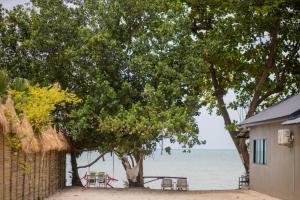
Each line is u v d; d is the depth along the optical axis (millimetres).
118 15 27266
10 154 15195
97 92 26062
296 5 30531
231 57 31062
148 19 27719
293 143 19531
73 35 27312
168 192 24953
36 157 18922
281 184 20953
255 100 31953
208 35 30625
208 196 22703
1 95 15164
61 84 27453
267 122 21625
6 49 27719
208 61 31094
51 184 22766
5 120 13875
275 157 21844
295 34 31672
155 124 24469
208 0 30766
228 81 32938
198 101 26125
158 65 25672
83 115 25859
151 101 25109
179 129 24734
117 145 27703
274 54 31734
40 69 27250
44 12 27219
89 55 26484
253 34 31406
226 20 30797
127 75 27125
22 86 18031
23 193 16984
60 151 25812
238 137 29297
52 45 26812
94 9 27500
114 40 26078
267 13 29672
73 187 27797
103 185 32438
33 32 26750
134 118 24797
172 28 26391
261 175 23969
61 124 27234
